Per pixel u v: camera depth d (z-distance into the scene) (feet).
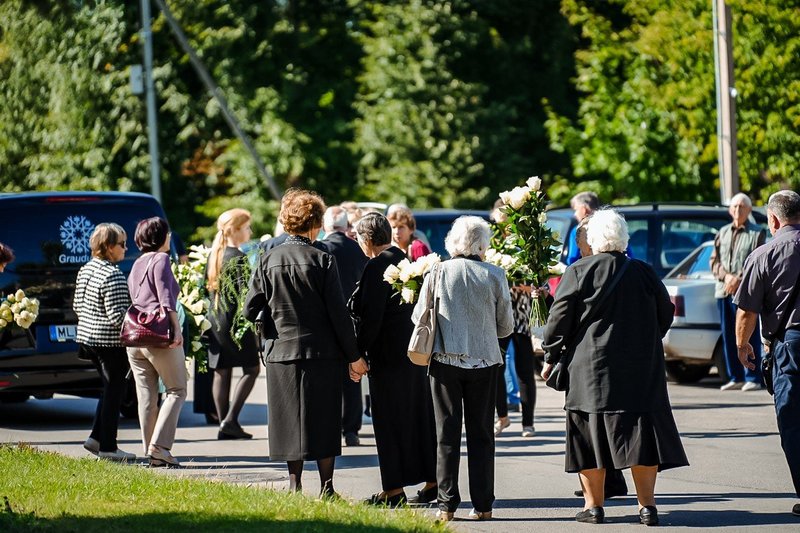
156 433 93.35
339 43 339.36
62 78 328.90
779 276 74.23
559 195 241.14
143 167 325.62
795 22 204.64
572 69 334.24
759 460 93.56
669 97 217.36
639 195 230.68
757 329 134.10
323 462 77.20
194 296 106.52
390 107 313.32
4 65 338.13
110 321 94.32
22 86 337.11
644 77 223.92
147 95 298.35
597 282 70.85
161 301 92.89
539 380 156.35
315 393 75.97
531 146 332.80
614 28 315.99
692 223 155.43
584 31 236.43
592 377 70.28
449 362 71.97
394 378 77.97
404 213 98.43
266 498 72.64
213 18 326.85
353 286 104.06
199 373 119.44
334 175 319.88
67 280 116.78
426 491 79.66
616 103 233.14
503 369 107.55
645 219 154.10
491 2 328.90
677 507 76.74
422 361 72.18
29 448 93.20
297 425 75.87
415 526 65.26
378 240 80.59
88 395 127.13
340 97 330.13
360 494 82.53
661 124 228.02
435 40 321.93
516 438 107.96
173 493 74.38
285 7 339.16
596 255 71.67
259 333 78.13
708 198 231.91
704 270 142.41
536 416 122.83
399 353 77.87
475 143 310.04
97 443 97.30
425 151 312.71
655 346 70.74
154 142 295.28
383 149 311.88
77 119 330.95
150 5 328.90
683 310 138.92
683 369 147.43
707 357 139.33
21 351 114.93
